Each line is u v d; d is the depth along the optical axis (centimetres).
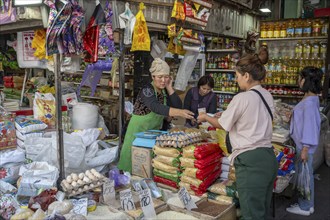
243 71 206
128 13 239
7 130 241
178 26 289
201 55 605
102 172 254
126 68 502
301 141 315
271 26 600
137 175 243
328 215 338
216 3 351
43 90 326
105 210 189
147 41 250
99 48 221
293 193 390
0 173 224
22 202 197
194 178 215
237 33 412
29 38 254
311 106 310
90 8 219
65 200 182
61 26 189
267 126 200
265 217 201
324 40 566
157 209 196
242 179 198
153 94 249
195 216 193
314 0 822
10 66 529
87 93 550
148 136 240
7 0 208
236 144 201
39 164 212
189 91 375
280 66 595
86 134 254
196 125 305
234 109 196
